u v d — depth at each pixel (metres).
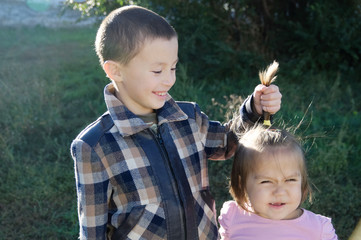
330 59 6.60
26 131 4.99
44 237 3.46
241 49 6.79
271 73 1.78
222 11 6.61
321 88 6.10
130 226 1.58
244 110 1.88
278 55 6.95
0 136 4.55
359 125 4.96
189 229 1.63
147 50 1.55
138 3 5.77
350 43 6.52
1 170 4.27
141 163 1.60
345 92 6.15
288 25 6.77
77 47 8.86
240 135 1.90
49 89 6.09
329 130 4.69
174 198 1.62
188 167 1.70
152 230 1.58
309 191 1.99
